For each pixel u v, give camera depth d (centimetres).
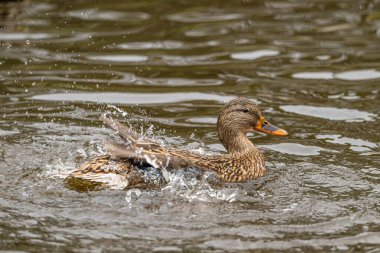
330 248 1017
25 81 1695
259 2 2402
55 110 1535
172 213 1102
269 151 1384
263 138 1455
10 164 1264
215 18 2236
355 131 1473
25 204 1111
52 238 1019
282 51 1964
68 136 1401
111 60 1869
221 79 1761
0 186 1173
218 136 1375
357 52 1953
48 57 1861
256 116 1356
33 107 1545
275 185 1226
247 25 2177
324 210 1126
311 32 2119
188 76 1778
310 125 1504
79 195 1147
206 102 1617
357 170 1286
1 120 1464
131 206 1117
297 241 1032
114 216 1084
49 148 1341
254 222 1082
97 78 1738
